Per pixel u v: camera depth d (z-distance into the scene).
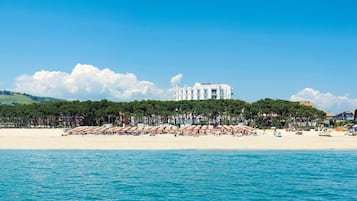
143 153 77.31
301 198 37.47
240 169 55.78
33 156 72.44
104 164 61.34
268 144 93.00
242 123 197.88
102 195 38.81
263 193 39.44
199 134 128.50
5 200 36.84
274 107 199.50
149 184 44.25
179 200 36.56
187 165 60.00
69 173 52.34
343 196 38.31
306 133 145.00
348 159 67.81
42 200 36.78
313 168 56.56
